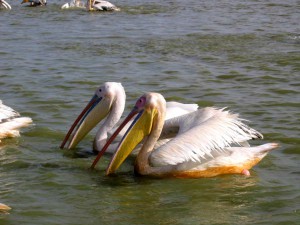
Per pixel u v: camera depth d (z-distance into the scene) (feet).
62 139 35.88
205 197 27.55
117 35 78.74
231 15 100.94
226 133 29.09
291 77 52.44
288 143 34.50
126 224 24.70
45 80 51.31
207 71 55.36
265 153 30.48
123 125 31.48
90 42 72.95
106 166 31.86
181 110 34.73
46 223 24.70
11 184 28.91
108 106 34.45
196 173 29.78
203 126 29.30
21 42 72.79
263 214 25.62
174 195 27.86
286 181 29.22
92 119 34.63
